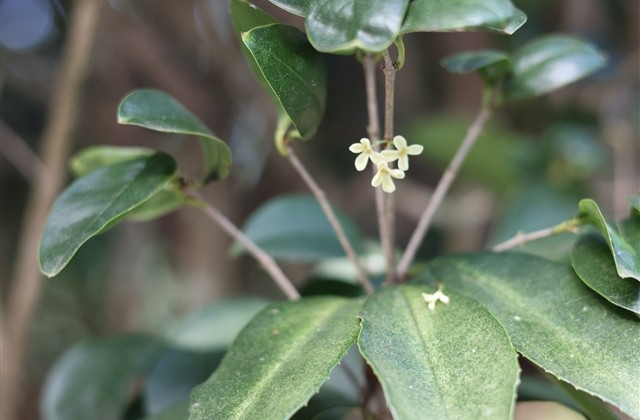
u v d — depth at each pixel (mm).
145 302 725
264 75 260
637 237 271
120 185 280
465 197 655
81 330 734
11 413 440
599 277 265
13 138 515
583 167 530
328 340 257
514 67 320
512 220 488
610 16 614
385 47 239
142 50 507
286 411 239
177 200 316
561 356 255
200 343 380
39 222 429
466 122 518
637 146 583
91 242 720
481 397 239
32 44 576
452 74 615
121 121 267
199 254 608
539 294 272
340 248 364
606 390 247
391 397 236
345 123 667
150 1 492
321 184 638
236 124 588
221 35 511
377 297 274
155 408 367
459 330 255
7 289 664
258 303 402
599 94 597
